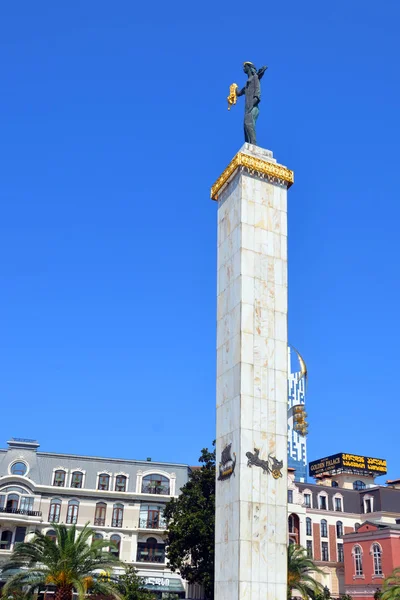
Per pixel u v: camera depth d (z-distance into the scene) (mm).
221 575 43500
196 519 73688
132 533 97312
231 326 48594
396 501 114000
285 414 46094
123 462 104000
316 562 105688
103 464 102938
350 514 113875
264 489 43500
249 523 42344
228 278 50562
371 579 95562
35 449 100875
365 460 137375
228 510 44094
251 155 52250
